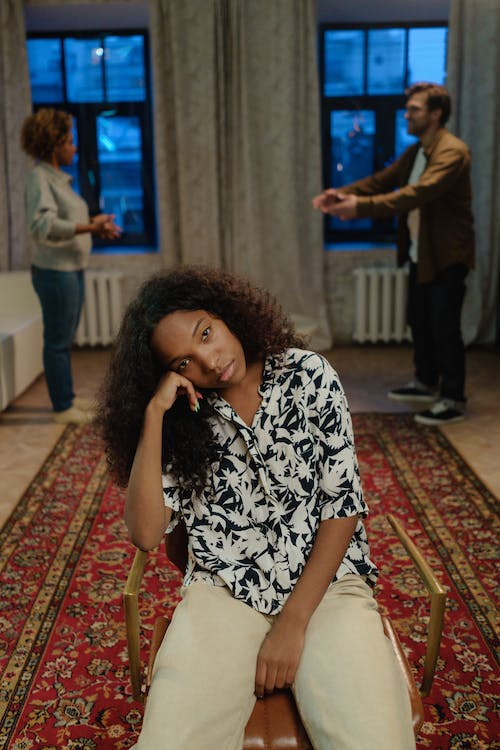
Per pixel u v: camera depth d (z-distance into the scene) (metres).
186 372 1.68
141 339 1.69
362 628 1.60
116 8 5.85
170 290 1.71
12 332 4.91
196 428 1.72
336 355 6.23
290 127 5.93
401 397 5.04
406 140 6.50
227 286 1.77
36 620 2.68
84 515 3.49
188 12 5.73
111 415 1.76
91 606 2.76
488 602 2.73
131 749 1.47
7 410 4.96
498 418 4.62
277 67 5.85
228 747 1.47
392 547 3.12
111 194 6.63
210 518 1.72
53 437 4.47
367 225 6.66
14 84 5.86
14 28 5.77
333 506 1.72
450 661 2.41
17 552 3.16
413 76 6.38
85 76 6.38
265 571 1.69
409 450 4.17
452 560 3.02
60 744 2.11
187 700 1.47
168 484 1.73
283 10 5.77
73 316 4.54
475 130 5.95
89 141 6.49
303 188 6.13
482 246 6.12
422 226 4.39
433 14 6.09
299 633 1.59
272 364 1.77
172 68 5.86
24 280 5.66
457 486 3.70
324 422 1.74
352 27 6.26
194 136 5.95
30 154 4.34
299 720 1.53
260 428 1.72
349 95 6.42
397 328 6.34
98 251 6.56
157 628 1.79
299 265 6.21
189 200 6.05
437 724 2.14
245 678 1.55
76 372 5.75
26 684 2.35
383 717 1.43
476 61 5.82
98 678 2.38
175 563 1.89
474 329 6.24
